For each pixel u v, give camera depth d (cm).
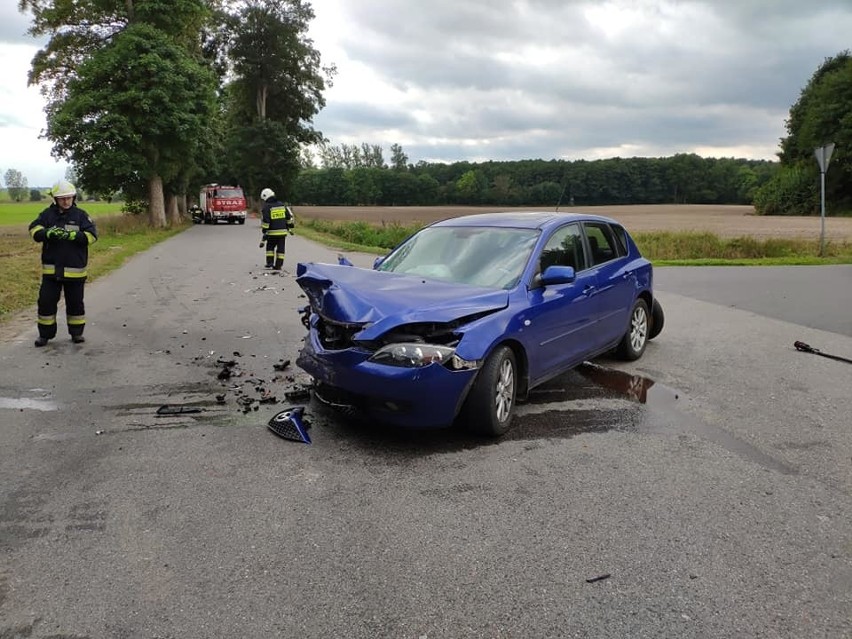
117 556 319
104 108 2777
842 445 487
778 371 697
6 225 4516
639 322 744
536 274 543
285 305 1057
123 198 3731
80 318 780
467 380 452
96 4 3025
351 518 361
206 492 389
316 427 500
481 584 301
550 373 560
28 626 267
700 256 2100
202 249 2209
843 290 1317
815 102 7031
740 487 411
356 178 12169
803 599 294
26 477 407
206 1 3569
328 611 279
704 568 318
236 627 268
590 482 413
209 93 3089
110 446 460
